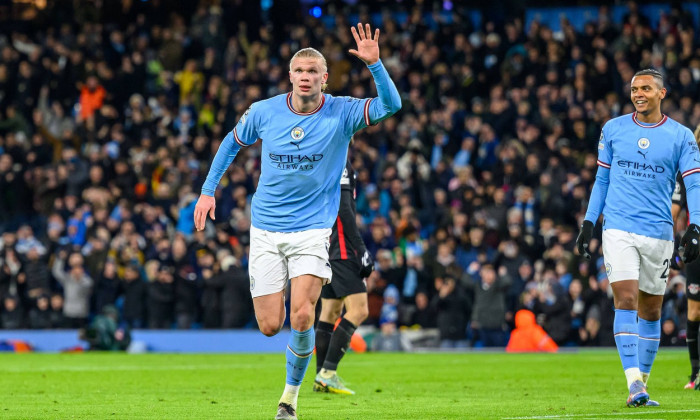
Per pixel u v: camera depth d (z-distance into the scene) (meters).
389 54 36.09
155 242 29.52
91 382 15.42
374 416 9.83
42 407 11.12
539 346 25.83
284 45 36.62
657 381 14.71
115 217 32.03
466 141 31.84
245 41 37.25
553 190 28.98
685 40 32.59
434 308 27.41
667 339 25.28
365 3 40.00
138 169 33.38
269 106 9.45
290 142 9.28
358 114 9.29
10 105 36.53
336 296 13.15
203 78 36.44
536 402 11.48
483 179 30.92
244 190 30.80
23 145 35.81
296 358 9.27
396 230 29.16
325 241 9.35
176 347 27.78
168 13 39.69
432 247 28.17
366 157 32.03
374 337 26.84
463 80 34.72
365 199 30.14
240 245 28.92
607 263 11.02
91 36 38.00
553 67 33.56
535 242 28.31
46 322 29.02
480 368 18.92
